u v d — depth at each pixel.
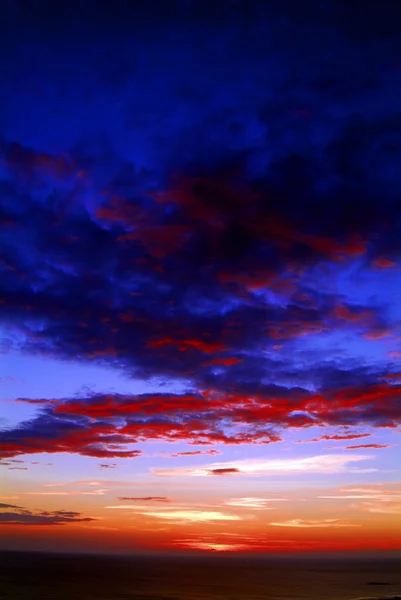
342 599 89.38
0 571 160.25
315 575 179.88
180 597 89.81
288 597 93.69
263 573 187.75
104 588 104.62
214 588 110.56
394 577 171.25
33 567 194.88
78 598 85.56
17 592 95.69
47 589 101.56
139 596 90.38
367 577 169.12
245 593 99.88
